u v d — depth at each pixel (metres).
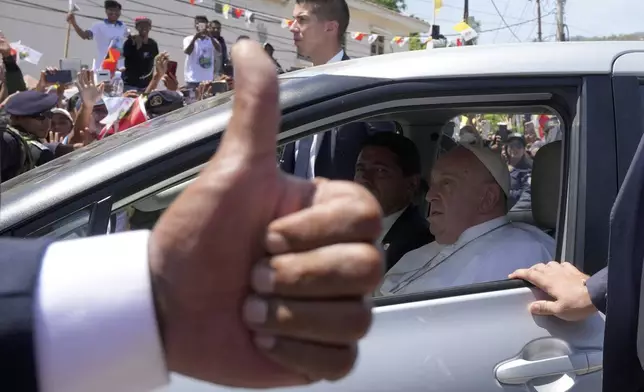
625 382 1.35
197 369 0.60
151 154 1.44
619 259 1.31
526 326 1.53
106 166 1.44
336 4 3.13
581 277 1.52
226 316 0.59
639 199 1.29
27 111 4.30
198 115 1.60
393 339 1.45
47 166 1.78
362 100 1.56
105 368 0.58
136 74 7.93
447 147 2.28
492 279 1.83
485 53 1.68
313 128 1.56
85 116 5.14
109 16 8.70
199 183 0.58
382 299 1.53
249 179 0.57
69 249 0.61
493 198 1.98
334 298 0.56
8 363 0.56
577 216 1.59
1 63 5.61
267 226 0.58
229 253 0.57
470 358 1.46
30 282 0.59
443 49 1.76
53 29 11.95
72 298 0.58
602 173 1.59
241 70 0.57
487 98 1.65
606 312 1.35
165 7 13.52
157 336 0.58
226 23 14.34
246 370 0.60
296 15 3.20
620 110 1.63
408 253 2.10
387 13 19.42
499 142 2.07
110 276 0.59
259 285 0.56
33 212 1.37
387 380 1.40
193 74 8.49
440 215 2.04
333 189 0.59
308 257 0.55
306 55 3.30
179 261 0.57
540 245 1.84
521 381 1.48
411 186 2.24
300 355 0.57
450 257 1.95
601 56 1.69
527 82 1.64
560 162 1.81
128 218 1.46
